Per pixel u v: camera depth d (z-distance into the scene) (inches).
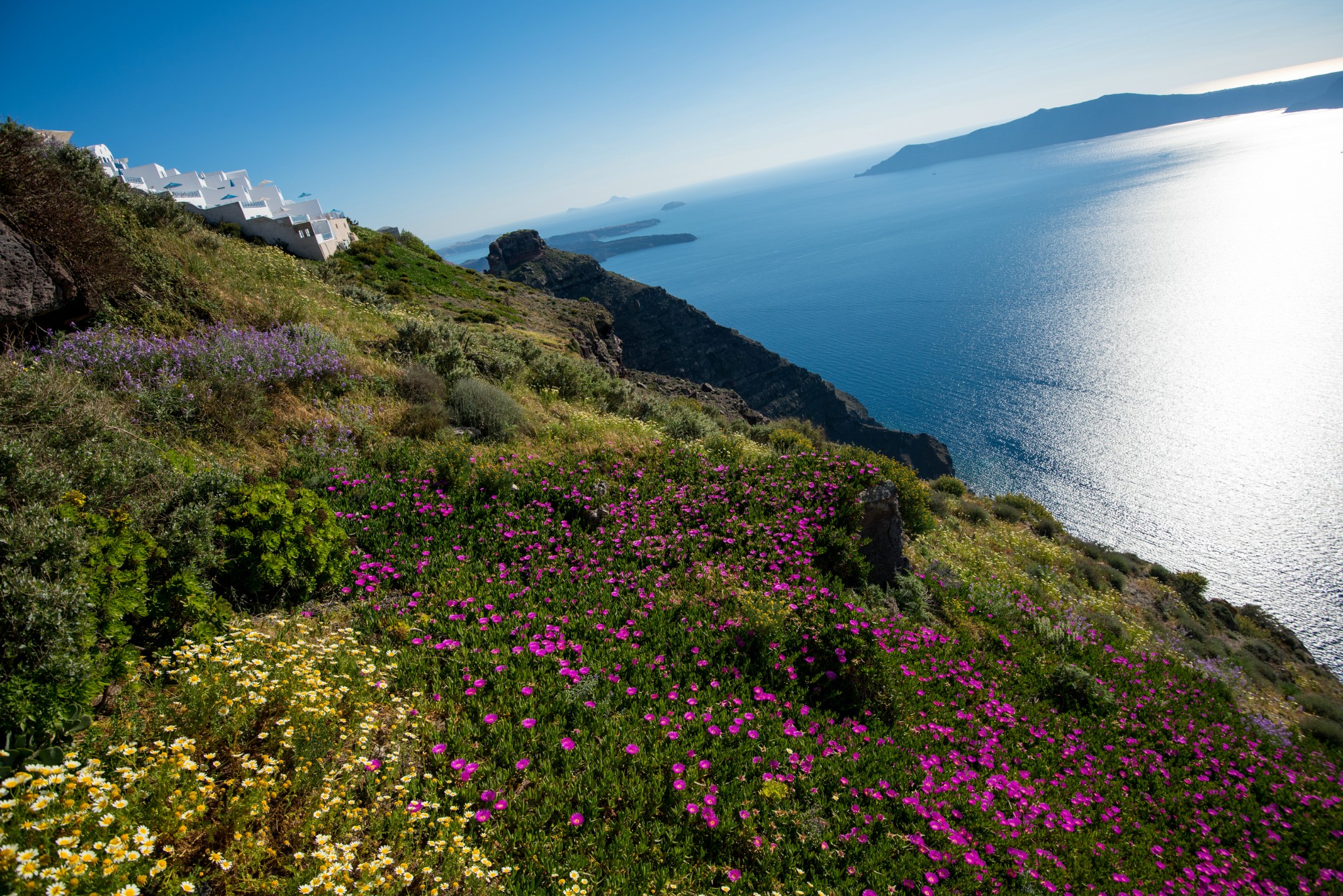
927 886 169.5
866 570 352.8
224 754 137.6
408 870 129.6
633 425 523.8
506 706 192.7
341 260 1348.4
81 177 457.4
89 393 243.1
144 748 122.3
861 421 4662.9
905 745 233.8
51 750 117.2
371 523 282.0
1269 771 331.0
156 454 223.3
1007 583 500.7
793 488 403.9
